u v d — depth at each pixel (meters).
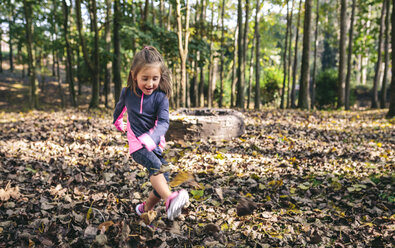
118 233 2.33
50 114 10.55
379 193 3.32
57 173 3.77
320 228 2.65
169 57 12.55
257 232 2.55
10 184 3.35
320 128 7.69
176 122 5.51
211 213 2.86
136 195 3.14
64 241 2.30
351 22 16.34
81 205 2.87
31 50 16.38
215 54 17.59
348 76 16.47
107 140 5.71
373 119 10.15
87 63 14.74
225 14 17.86
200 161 4.39
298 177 3.89
